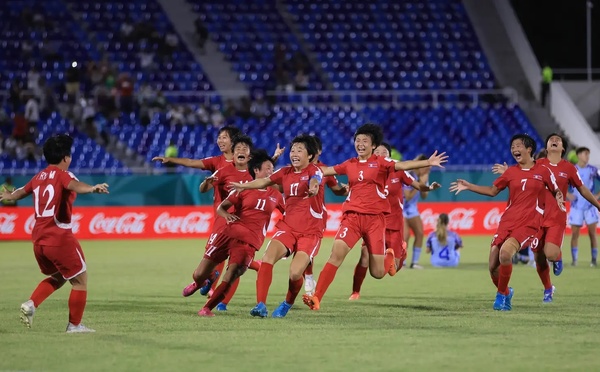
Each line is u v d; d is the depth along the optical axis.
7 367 20.55
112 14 94.50
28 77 85.50
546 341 24.00
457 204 73.94
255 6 99.44
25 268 49.38
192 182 74.38
